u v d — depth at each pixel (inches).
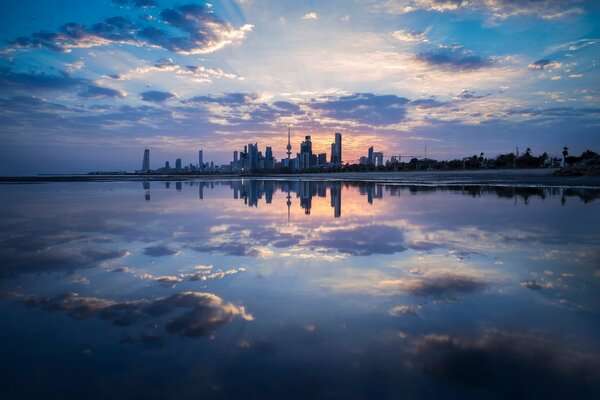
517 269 251.3
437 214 531.2
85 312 181.9
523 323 164.4
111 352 141.1
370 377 121.9
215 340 150.0
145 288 217.5
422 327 160.7
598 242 335.3
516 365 129.3
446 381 119.4
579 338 149.7
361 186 1369.3
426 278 231.6
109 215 545.0
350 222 462.0
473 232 386.6
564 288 212.2
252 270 252.1
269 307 185.6
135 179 2396.7
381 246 323.6
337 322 166.6
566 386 116.9
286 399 110.3
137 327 163.5
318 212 568.7
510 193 932.6
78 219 504.1
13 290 216.2
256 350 141.1
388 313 176.7
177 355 137.9
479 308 182.4
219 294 205.8
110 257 292.4
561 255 288.0
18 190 1189.7
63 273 249.9
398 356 135.7
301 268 255.8
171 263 272.5
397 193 971.9
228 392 114.1
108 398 112.3
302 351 139.9
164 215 542.6
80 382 121.3
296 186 1422.2
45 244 342.0
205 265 265.9
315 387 116.3
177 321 169.5
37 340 152.1
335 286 217.5
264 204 700.7
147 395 113.7
